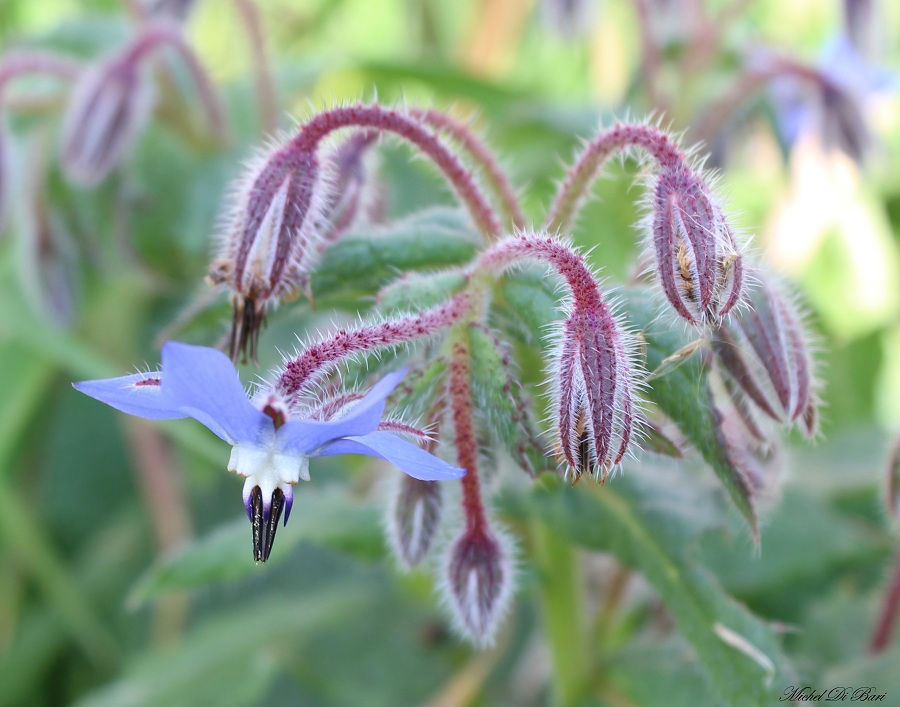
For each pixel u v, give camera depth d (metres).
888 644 0.19
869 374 0.28
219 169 0.24
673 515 0.18
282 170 0.16
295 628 0.24
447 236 0.17
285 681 0.25
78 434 0.30
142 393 0.14
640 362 0.16
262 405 0.15
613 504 0.18
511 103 0.30
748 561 0.20
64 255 0.24
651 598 0.21
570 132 0.25
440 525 0.17
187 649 0.24
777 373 0.16
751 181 0.33
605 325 0.15
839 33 0.26
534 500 0.18
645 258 0.16
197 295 0.19
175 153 0.24
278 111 0.26
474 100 0.30
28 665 0.26
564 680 0.19
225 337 0.17
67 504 0.29
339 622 0.24
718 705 0.18
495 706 0.22
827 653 0.20
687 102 0.25
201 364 0.14
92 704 0.23
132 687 0.23
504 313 0.16
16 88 0.27
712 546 0.20
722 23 0.25
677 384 0.16
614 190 0.24
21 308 0.24
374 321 0.16
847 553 0.20
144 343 0.29
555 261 0.15
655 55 0.25
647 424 0.16
